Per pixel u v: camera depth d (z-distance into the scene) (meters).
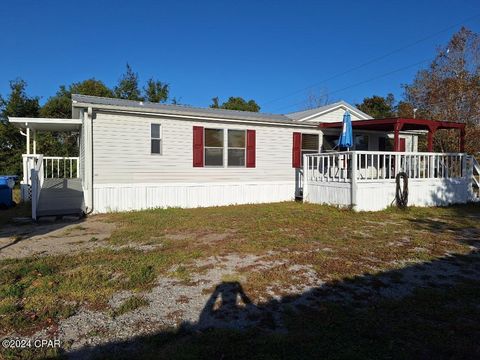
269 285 4.32
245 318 3.45
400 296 3.98
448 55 22.80
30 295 4.03
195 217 9.51
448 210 10.91
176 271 4.85
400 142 17.14
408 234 7.29
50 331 3.21
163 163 11.52
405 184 11.12
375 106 40.62
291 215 9.80
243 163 13.04
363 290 4.16
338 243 6.47
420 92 24.14
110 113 10.67
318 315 3.48
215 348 2.87
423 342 2.98
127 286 4.29
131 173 11.03
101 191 10.61
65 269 5.01
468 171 13.13
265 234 7.25
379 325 3.27
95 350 2.89
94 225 8.59
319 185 12.13
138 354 2.81
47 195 10.95
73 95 13.07
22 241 6.90
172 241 6.69
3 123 23.83
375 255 5.65
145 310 3.64
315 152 14.77
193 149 11.99
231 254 5.71
